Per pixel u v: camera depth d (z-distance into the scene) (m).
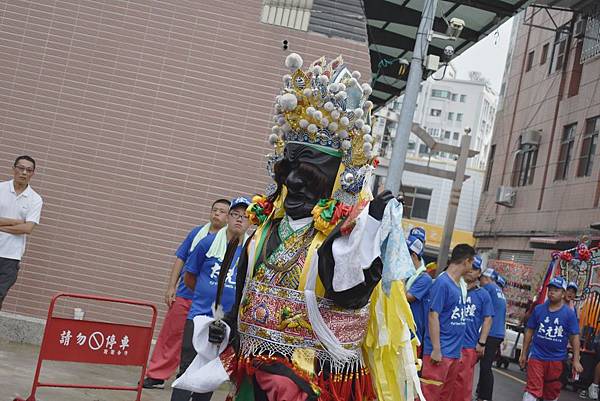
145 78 11.38
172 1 11.47
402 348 4.56
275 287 4.41
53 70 11.31
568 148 28.61
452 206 26.28
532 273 28.56
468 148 26.25
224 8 11.51
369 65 11.59
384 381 4.54
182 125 11.38
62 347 7.26
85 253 11.16
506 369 22.59
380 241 4.21
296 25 11.55
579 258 21.12
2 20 11.33
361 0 11.91
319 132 4.52
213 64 11.45
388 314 4.55
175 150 11.34
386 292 4.30
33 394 7.20
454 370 9.24
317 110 4.50
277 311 4.37
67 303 11.10
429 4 14.54
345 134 4.50
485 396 12.79
